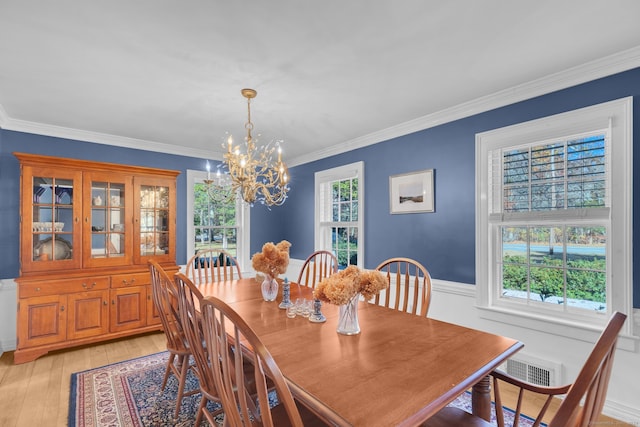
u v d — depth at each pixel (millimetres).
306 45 1777
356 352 1301
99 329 3084
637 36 1705
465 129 2717
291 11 1491
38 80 2174
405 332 1540
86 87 2287
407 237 3162
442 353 1291
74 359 2848
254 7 1460
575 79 2092
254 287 2625
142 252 3434
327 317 1793
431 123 2938
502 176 2521
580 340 2074
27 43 1723
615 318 812
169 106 2656
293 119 3012
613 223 1965
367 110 2787
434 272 2924
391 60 1946
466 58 1933
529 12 1505
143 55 1862
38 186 2902
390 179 3316
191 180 4172
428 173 2961
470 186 2678
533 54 1891
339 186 4078
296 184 4742
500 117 2496
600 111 2008
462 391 1022
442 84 2293
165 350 3061
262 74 2109
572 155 2170
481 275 2578
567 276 2213
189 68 2020
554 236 2283
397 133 3232
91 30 1614
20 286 2750
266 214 4910
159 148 3910
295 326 1632
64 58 1887
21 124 3059
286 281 2033
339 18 1547
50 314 2863
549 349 2217
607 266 2016
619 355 1936
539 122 2271
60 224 2996
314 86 2299
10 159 3061
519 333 2361
